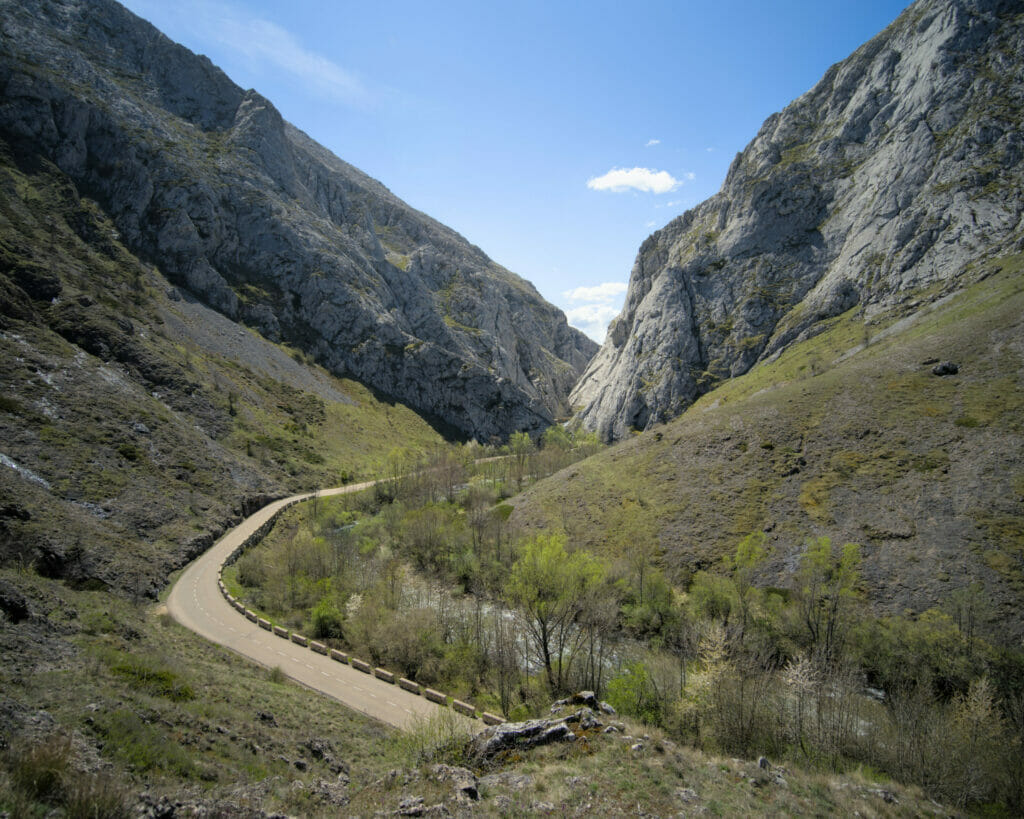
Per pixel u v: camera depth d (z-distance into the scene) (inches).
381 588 2204.7
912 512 2210.9
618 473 3230.8
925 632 1694.1
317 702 1314.0
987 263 4308.6
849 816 755.4
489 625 2031.3
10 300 2930.6
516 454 5201.8
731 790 782.5
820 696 1318.9
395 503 3403.1
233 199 6451.8
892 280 5147.6
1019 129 5029.5
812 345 5344.5
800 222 6781.5
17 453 2084.2
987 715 1291.8
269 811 633.6
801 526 2370.8
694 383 6515.8
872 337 4559.5
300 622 1946.4
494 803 693.3
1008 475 2140.7
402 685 1557.6
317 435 4822.8
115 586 1781.5
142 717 788.6
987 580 1888.5
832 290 5777.6
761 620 1940.2
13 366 2522.1
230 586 2153.1
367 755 1043.3
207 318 5221.5
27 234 3969.0
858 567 2116.1
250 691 1196.5
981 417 2402.8
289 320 6294.3
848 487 2443.4
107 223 5036.9
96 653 995.9
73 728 679.1
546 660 1636.3
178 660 1218.6
